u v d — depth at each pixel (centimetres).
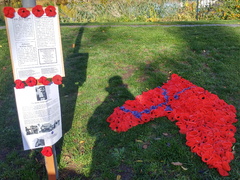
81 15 1334
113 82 520
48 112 247
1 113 421
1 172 298
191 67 591
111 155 318
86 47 752
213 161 291
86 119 397
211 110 398
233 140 330
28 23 226
